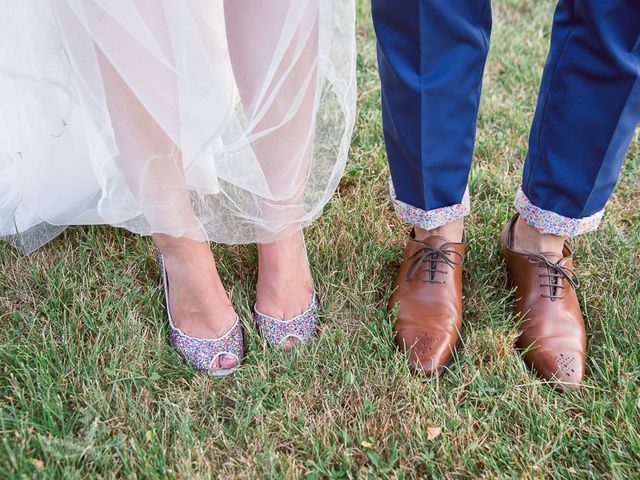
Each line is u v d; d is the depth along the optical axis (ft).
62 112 4.93
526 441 4.42
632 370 4.92
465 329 5.26
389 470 4.24
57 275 5.46
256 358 4.87
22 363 4.64
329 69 4.54
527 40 9.18
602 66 4.09
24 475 3.93
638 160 7.10
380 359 4.92
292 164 4.54
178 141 4.16
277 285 5.01
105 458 4.16
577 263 5.83
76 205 5.63
